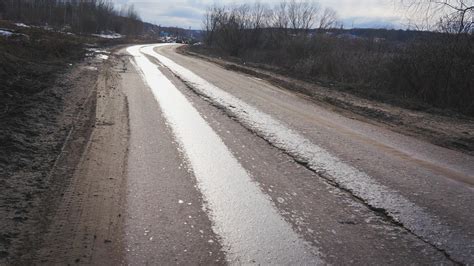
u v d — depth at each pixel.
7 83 9.21
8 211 3.64
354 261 3.14
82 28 63.12
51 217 3.62
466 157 6.28
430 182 4.95
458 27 12.52
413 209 4.12
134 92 10.79
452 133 8.07
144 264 2.99
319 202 4.23
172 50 39.00
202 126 7.38
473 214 4.05
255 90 12.95
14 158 4.89
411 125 8.68
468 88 11.66
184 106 9.20
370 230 3.66
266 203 4.14
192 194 4.30
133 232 3.45
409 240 3.50
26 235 3.29
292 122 8.22
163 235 3.42
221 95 11.23
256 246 3.30
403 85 13.89
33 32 24.97
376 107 10.81
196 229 3.54
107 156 5.38
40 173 4.59
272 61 30.31
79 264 2.96
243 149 6.07
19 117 6.69
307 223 3.75
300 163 5.52
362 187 4.68
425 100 12.70
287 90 13.59
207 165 5.25
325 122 8.45
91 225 3.53
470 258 3.23
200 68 19.86
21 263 2.92
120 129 6.80
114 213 3.78
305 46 29.77
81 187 4.31
